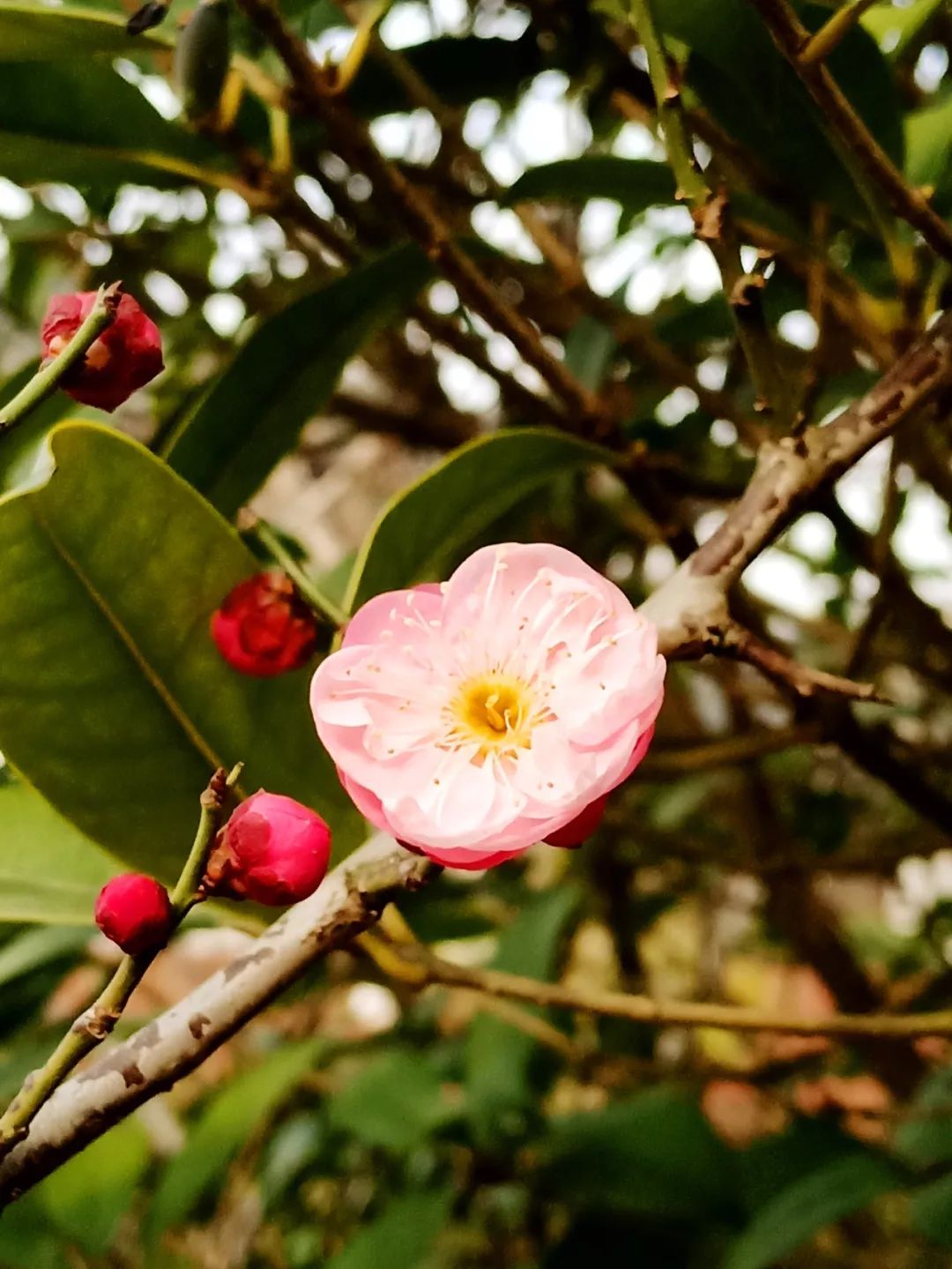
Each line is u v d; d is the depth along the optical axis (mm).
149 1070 152
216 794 146
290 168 216
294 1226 338
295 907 157
